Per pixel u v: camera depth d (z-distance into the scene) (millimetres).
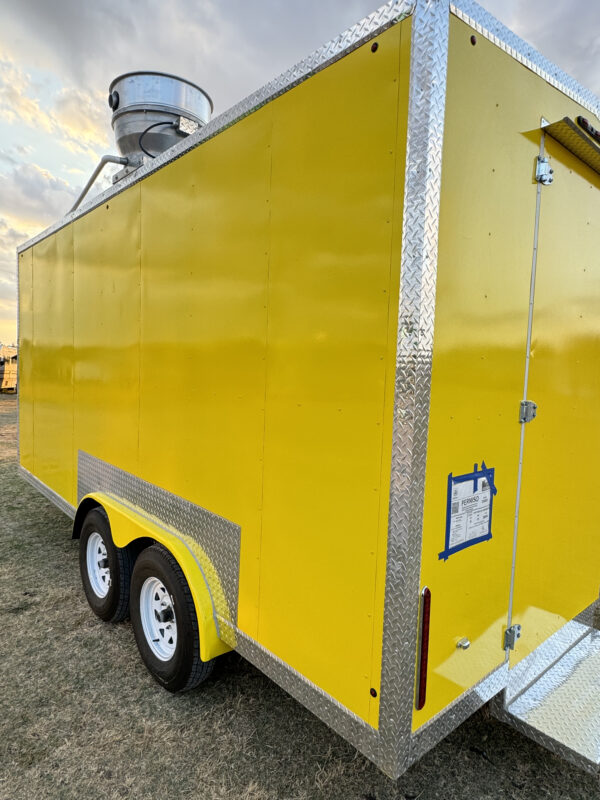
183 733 2316
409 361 1411
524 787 2043
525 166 1749
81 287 3551
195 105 4051
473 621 1731
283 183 1825
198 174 2297
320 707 1701
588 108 2043
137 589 2723
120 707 2492
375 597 1524
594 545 2432
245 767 2121
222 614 2211
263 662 1971
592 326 2219
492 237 1635
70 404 3832
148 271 2717
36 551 4523
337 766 2131
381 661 1502
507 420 1794
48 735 2299
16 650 2980
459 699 1689
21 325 4977
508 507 1847
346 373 1608
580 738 1745
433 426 1480
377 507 1521
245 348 2041
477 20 1515
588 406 2258
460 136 1473
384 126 1463
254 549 2023
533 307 1862
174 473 2559
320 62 1659
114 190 3045
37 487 4648
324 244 1667
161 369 2631
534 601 2051
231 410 2133
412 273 1395
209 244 2238
